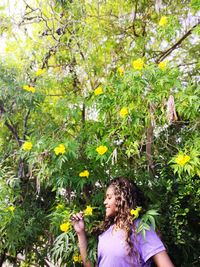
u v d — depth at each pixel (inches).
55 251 93.9
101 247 75.5
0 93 105.1
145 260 72.6
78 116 109.2
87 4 125.3
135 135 100.6
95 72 120.1
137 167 107.7
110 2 127.0
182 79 107.1
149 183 105.8
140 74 91.3
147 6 127.6
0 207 101.1
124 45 127.3
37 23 124.3
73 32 119.5
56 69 121.2
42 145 99.0
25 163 114.3
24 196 113.2
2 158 115.9
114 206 80.0
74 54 118.6
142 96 91.8
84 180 98.4
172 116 87.7
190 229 113.7
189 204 111.6
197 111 90.9
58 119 114.3
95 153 96.8
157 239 74.2
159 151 111.3
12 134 119.1
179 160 87.2
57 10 121.8
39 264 116.8
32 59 120.0
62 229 92.0
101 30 120.9
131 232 74.2
